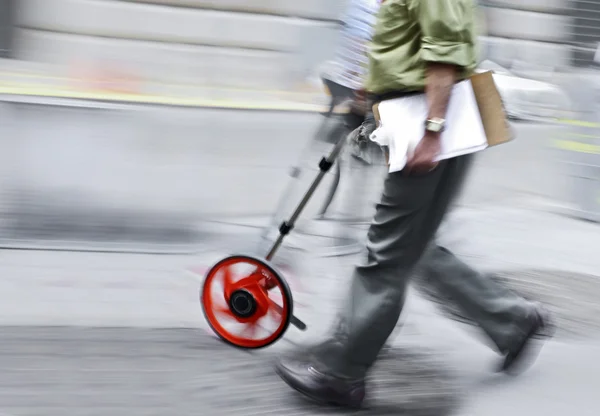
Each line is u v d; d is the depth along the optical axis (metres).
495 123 3.21
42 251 4.97
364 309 3.28
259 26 15.74
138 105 10.55
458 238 5.94
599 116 6.88
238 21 15.66
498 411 3.42
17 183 6.20
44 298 4.27
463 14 2.97
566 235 6.38
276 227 5.60
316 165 5.23
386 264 3.27
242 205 6.39
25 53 13.86
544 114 12.98
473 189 7.88
